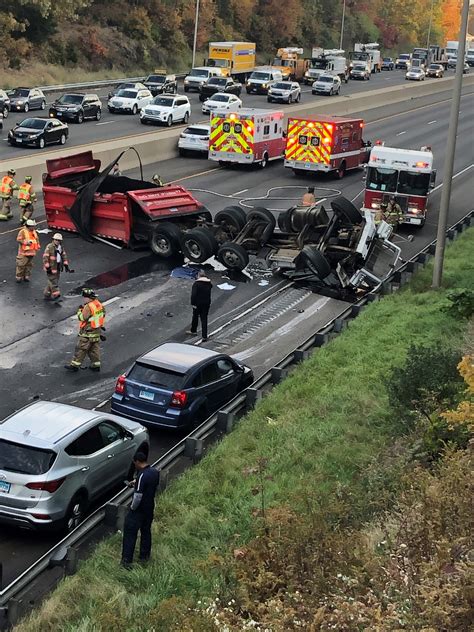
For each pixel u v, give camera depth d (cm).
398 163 3347
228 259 2703
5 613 996
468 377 1076
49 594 1068
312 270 2553
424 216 3384
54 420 1313
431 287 2619
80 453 1284
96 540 1224
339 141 4225
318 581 899
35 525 1216
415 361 1534
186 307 2377
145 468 1145
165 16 9094
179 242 2761
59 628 995
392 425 1528
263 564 980
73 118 5228
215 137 4325
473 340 2000
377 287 2562
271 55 11062
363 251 2605
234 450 1497
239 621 862
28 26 7375
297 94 6956
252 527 1174
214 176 4178
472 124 6612
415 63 11131
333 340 2094
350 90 8300
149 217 2769
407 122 6506
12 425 1284
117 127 5188
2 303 2270
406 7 15425
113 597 1046
